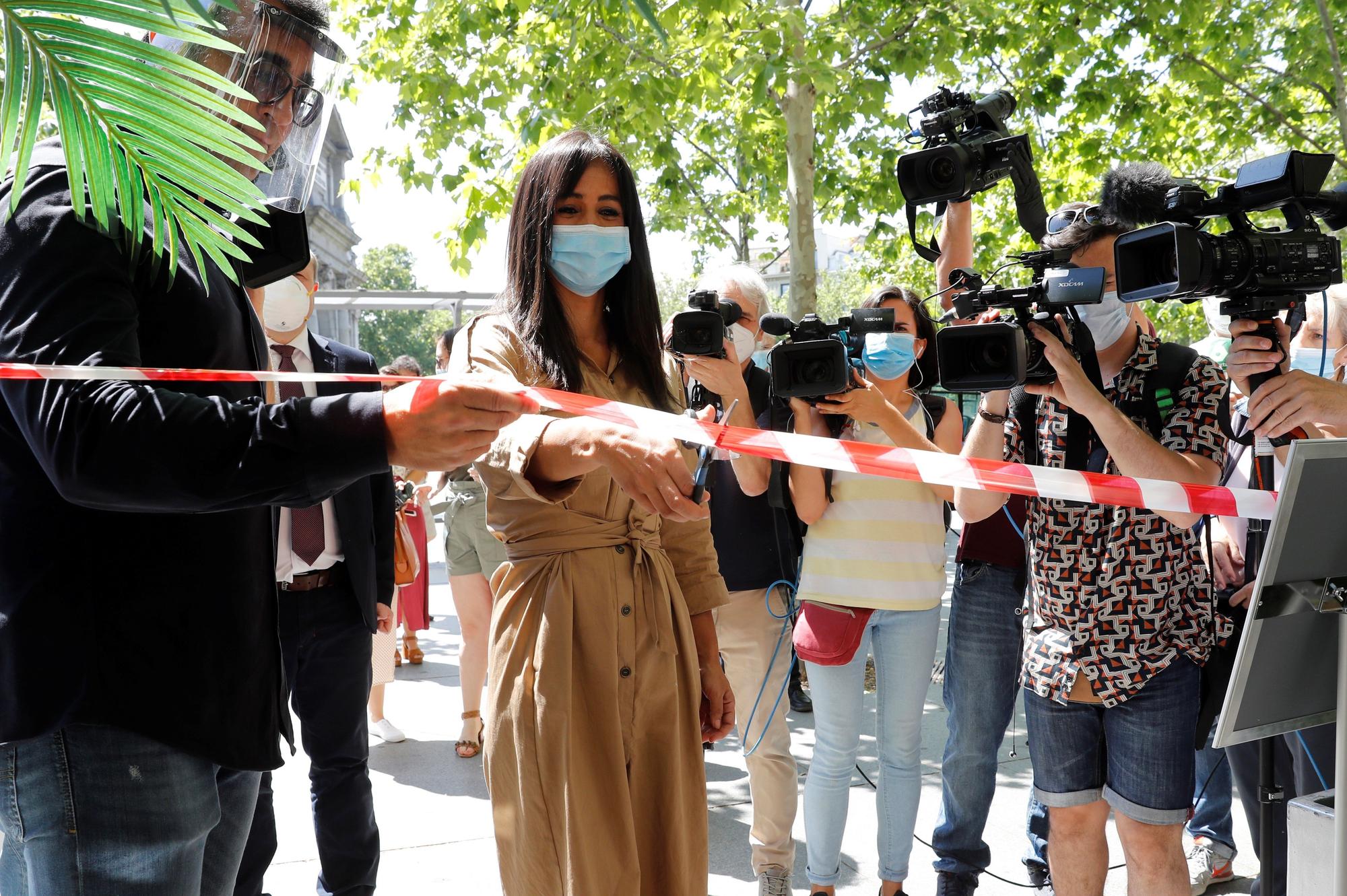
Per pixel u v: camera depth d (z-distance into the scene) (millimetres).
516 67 9289
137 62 1159
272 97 1606
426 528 7188
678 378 2572
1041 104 10438
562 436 1729
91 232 1369
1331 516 1680
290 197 1757
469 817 4266
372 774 4820
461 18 9195
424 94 9453
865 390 2797
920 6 9039
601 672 1953
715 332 2656
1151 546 2531
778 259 16094
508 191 9445
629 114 8766
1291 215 2227
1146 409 2629
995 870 3730
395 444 1253
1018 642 3346
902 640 3299
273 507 1713
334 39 1696
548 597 1959
